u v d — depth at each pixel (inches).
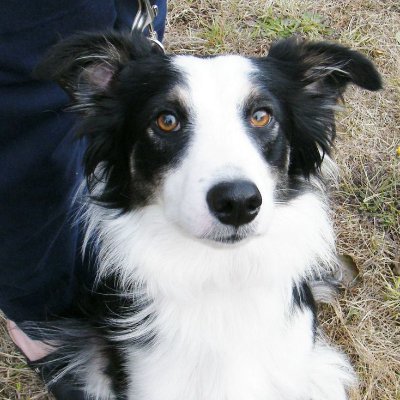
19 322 27.5
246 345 23.6
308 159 23.8
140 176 22.2
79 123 22.7
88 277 26.0
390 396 27.7
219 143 20.0
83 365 26.9
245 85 21.2
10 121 22.1
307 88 23.9
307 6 39.8
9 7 20.1
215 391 24.0
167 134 21.1
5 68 21.1
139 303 23.6
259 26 38.3
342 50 22.5
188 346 23.4
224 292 23.2
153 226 22.5
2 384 28.4
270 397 24.9
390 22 39.6
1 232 24.1
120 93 22.5
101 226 23.7
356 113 35.5
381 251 31.5
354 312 29.7
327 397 27.0
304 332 24.9
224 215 19.6
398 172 33.8
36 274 25.5
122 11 25.6
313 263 24.2
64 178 24.1
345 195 33.2
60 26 21.5
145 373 23.7
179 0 38.9
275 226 22.9
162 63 22.0
